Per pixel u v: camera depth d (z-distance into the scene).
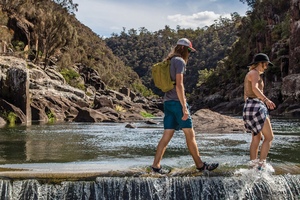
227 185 4.43
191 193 4.37
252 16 76.69
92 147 8.25
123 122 22.88
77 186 4.27
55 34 56.69
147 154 7.02
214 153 7.09
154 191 4.32
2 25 52.16
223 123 13.45
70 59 69.62
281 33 58.66
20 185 4.25
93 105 32.78
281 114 32.47
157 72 4.81
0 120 18.27
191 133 4.80
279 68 46.09
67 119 24.92
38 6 67.69
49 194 4.24
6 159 6.20
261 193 4.46
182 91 4.70
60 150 7.61
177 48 4.90
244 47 74.19
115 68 125.69
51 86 34.31
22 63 33.91
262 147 5.00
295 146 8.23
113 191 4.29
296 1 42.81
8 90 20.84
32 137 10.82
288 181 4.59
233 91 56.84
